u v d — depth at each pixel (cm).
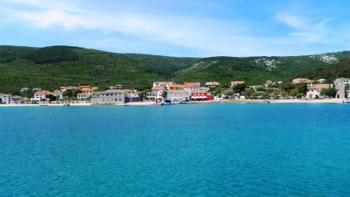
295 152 6394
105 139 8369
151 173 5019
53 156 6291
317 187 4256
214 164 5516
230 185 4394
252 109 19550
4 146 7481
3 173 5106
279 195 3997
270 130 9725
